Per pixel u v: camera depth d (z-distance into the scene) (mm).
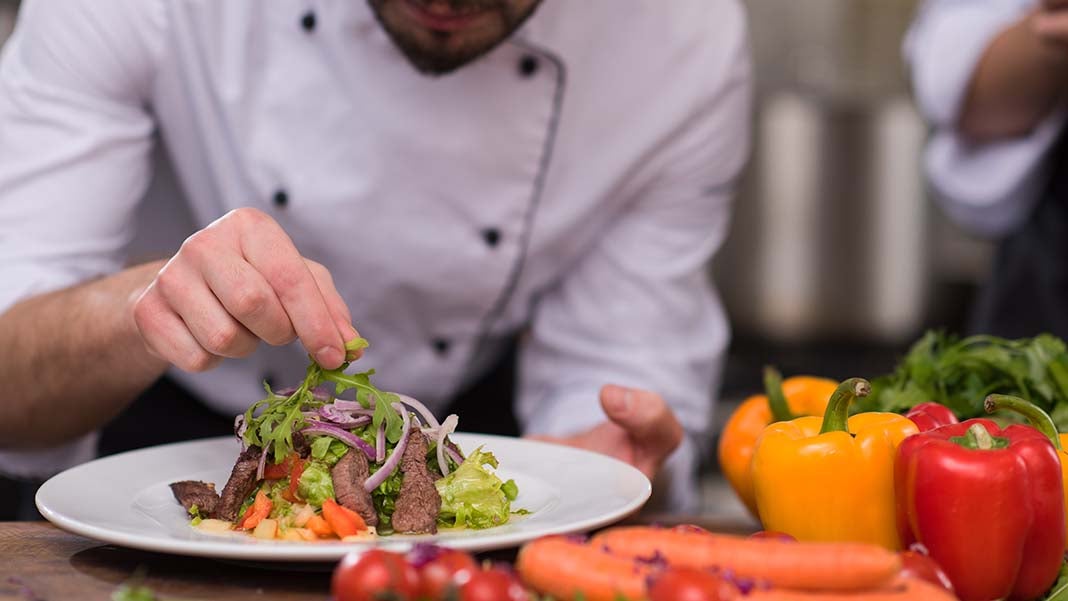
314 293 1102
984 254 3785
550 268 1909
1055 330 2146
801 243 3771
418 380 1932
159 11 1627
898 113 3713
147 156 1730
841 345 3811
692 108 1812
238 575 1032
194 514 1139
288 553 939
